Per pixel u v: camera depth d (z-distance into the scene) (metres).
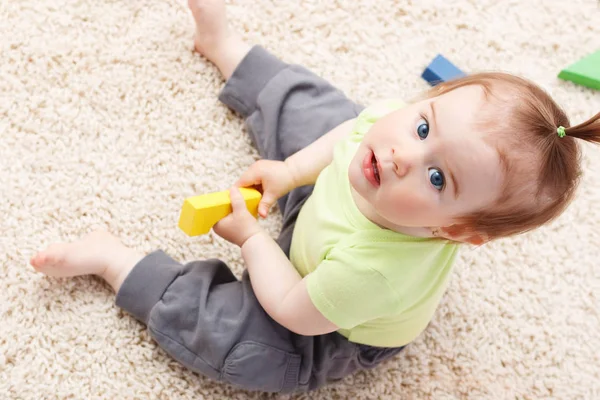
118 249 1.01
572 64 1.27
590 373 1.12
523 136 0.74
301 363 0.98
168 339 0.97
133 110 1.12
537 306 1.14
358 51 1.24
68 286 1.03
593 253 1.18
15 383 0.97
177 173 1.11
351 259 0.84
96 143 1.10
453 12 1.29
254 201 0.97
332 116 1.08
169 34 1.17
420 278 0.87
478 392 1.09
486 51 1.28
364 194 0.82
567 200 0.80
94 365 1.00
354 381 1.08
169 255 1.07
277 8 1.22
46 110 1.09
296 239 0.97
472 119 0.75
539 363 1.12
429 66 1.23
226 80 1.16
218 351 0.95
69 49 1.12
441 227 0.82
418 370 1.10
